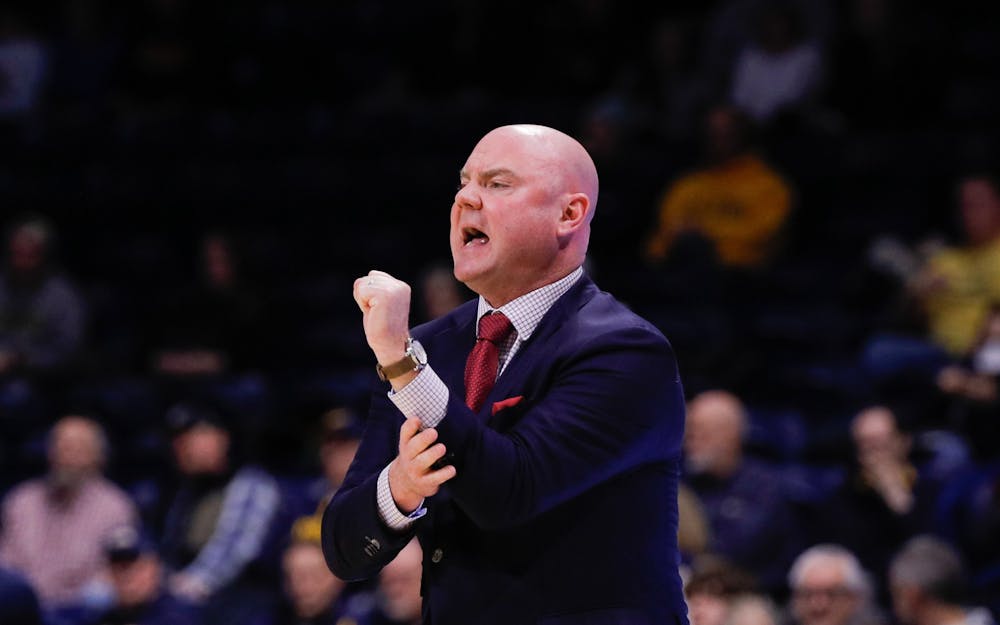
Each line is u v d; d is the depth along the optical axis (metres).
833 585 17.12
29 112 34.28
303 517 22.75
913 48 29.47
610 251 28.67
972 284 24.12
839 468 22.33
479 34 32.97
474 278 7.82
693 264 25.88
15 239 28.22
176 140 32.66
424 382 7.18
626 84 31.34
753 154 27.50
